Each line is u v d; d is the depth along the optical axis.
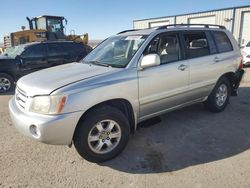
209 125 4.67
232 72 5.30
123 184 2.96
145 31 4.24
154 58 3.47
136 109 3.70
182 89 4.29
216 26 5.24
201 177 3.04
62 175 3.16
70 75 3.44
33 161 3.51
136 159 3.52
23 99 3.26
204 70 4.63
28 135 3.08
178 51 4.27
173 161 3.44
